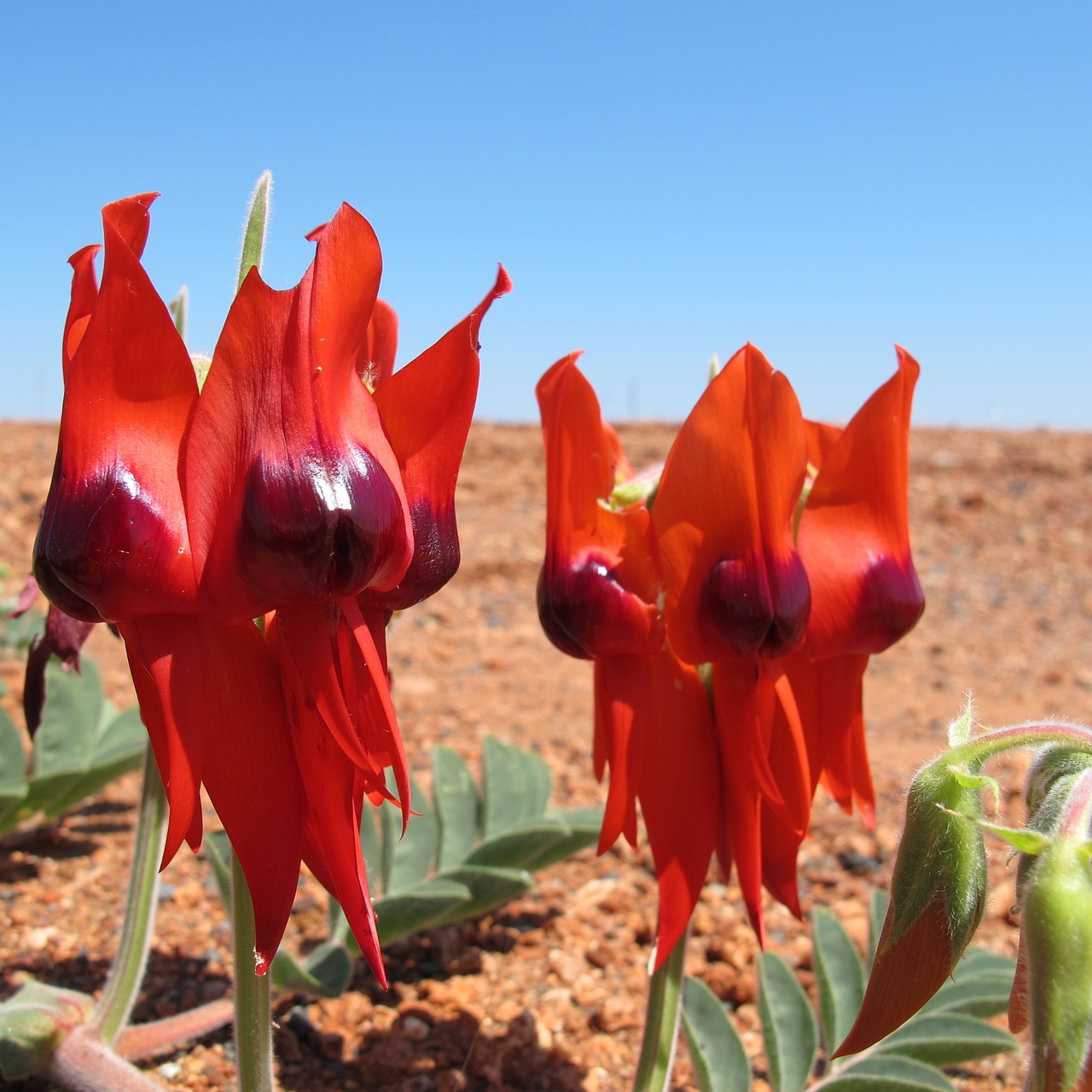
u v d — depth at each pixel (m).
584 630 0.21
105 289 0.17
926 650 0.81
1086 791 0.18
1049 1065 0.17
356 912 0.18
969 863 0.19
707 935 0.36
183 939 0.34
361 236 0.17
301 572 0.18
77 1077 0.26
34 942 0.33
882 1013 0.19
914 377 0.22
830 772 0.23
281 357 0.17
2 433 1.27
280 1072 0.29
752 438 0.21
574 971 0.33
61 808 0.36
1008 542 1.11
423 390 0.18
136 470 0.17
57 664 0.36
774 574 0.21
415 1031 0.31
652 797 0.22
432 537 0.19
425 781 0.46
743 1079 0.27
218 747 0.18
